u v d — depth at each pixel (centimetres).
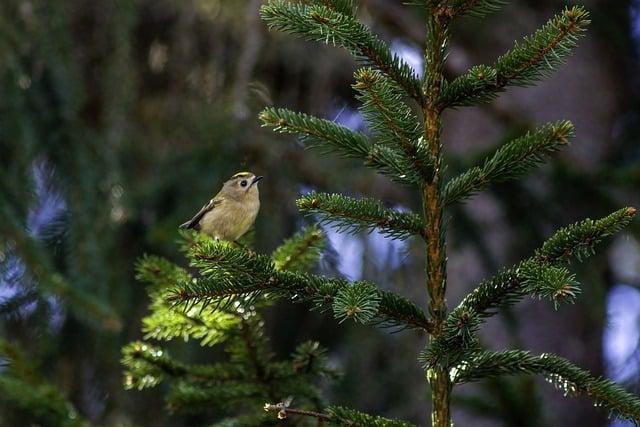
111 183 1190
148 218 1245
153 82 1466
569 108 1545
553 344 1394
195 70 1412
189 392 655
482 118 1562
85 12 1412
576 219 1298
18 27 1175
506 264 1327
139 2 1486
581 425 1354
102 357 1220
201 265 543
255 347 657
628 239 1242
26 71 1171
